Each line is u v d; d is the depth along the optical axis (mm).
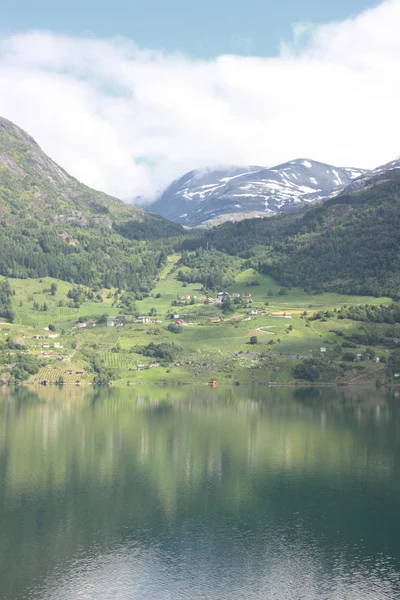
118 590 134500
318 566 145375
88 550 152500
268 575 141250
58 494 190000
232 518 172625
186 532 163125
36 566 144375
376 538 160625
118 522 169125
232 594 133375
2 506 179625
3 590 134000
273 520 171750
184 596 132375
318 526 167750
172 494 191250
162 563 146375
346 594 133625
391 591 135000
